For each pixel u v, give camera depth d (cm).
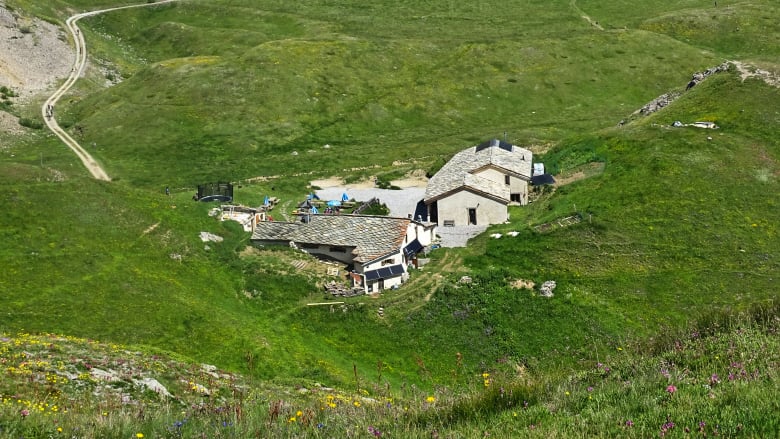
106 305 5606
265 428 1944
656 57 14912
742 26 16412
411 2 19500
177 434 1917
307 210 8312
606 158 8712
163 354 4138
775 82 9688
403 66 14450
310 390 3700
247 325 5738
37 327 5153
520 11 18650
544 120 12725
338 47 14775
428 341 5684
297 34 17438
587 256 6688
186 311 5697
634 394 1900
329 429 1931
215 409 2248
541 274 6444
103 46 17350
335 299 6241
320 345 5672
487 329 5741
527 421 1830
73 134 12119
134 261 6431
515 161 8756
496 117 12962
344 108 12888
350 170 10431
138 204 7394
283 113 12569
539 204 8200
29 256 6162
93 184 7538
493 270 6469
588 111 13112
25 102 13612
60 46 16525
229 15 19275
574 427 1720
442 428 1852
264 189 9412
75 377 3123
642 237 6931
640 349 2566
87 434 1878
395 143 11706
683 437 1557
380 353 5600
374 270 6419
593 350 5331
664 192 7625
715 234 6938
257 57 14025
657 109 10538
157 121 12206
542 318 5822
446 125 12619
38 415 1991
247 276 6556
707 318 2569
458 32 16875
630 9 18462
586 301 5972
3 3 17100
